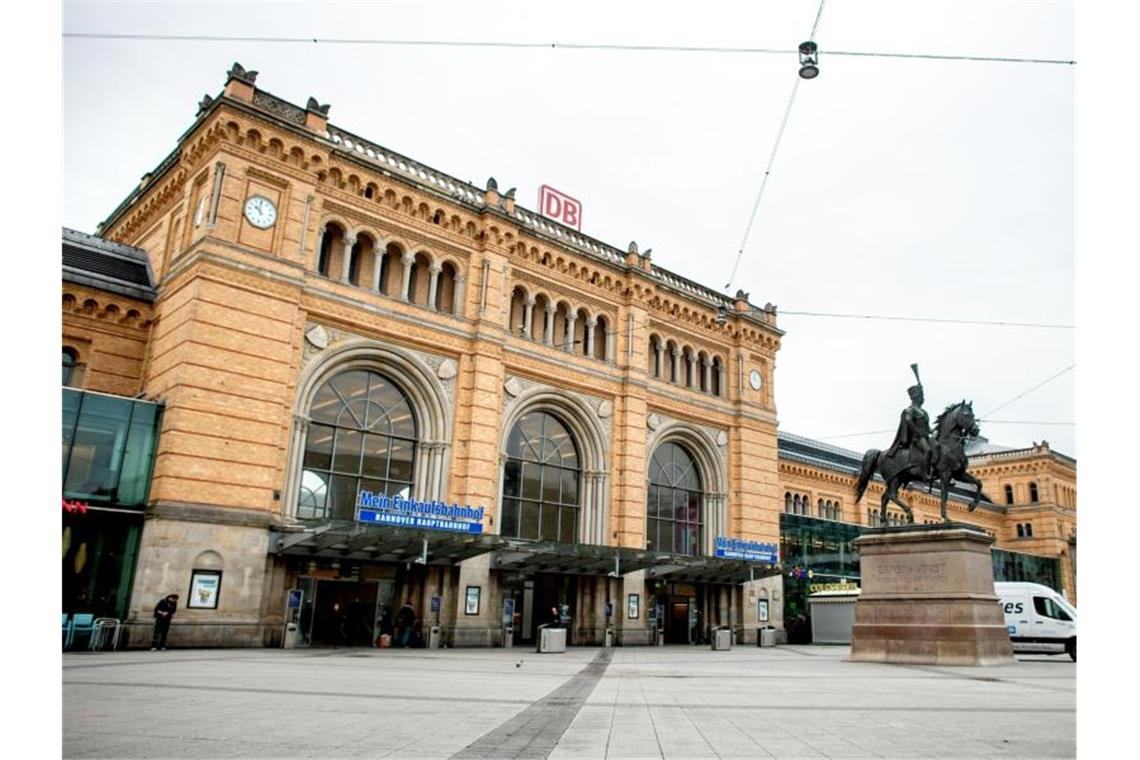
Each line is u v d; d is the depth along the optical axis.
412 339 36.19
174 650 26.16
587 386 43.31
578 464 43.28
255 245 31.58
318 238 33.94
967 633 25.55
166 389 29.81
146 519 27.62
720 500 49.50
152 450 28.84
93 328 32.38
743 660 29.62
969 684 18.84
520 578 39.50
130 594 27.22
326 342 33.41
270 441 30.31
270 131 32.53
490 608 36.50
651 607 44.62
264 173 32.41
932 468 28.61
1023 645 34.69
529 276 42.22
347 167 35.22
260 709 11.83
